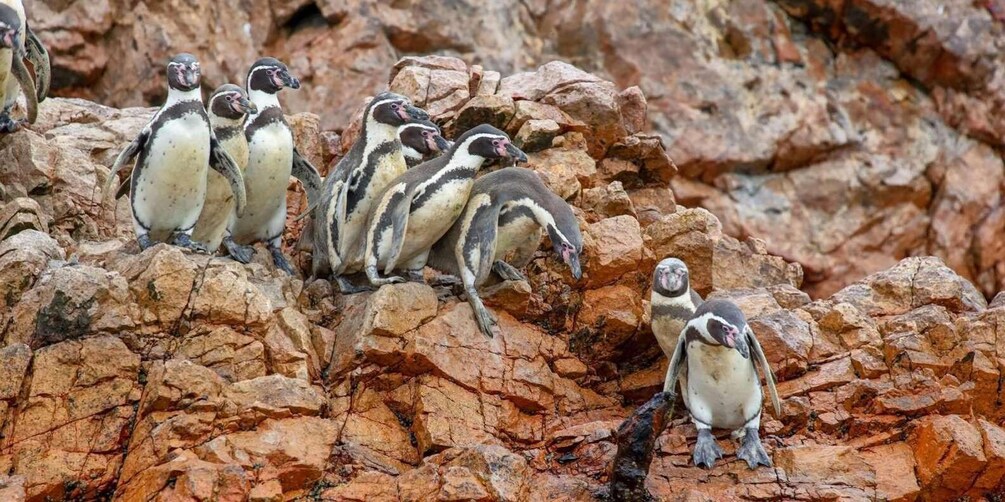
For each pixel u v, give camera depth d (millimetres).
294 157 29094
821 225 43750
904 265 29359
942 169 44688
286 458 23359
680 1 44562
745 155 43375
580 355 27953
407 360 25688
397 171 27750
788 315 27562
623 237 28562
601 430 25547
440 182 26484
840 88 45062
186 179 25844
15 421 23359
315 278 28859
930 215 44438
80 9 41312
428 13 42719
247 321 25000
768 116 43969
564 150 31531
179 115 25609
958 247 44250
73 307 24109
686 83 43781
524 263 28062
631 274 28734
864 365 26531
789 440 25688
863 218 44000
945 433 25078
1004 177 44812
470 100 31781
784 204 43656
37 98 31078
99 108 34031
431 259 28016
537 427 26203
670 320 26109
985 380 26484
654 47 43969
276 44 42469
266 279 27016
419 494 23297
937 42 44875
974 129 45156
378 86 41562
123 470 23188
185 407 23688
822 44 45594
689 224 29672
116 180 30906
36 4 41031
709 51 44281
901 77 45531
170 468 22438
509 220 26859
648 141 32375
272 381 24250
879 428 25844
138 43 41500
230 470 22547
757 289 29453
